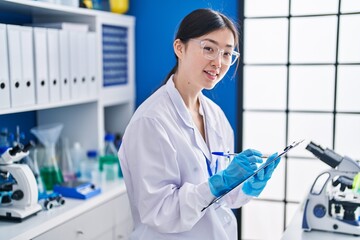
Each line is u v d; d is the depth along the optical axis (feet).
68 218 6.47
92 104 8.59
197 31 4.62
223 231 5.00
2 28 6.23
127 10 9.70
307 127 9.07
